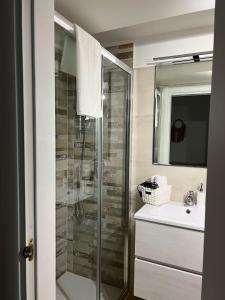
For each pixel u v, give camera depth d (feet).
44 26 2.48
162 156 6.61
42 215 2.60
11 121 2.39
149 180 6.58
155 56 6.39
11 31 2.29
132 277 7.08
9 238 2.52
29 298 2.55
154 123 6.61
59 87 5.33
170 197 6.50
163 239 5.24
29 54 2.36
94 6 4.33
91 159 6.26
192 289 5.01
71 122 6.19
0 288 2.66
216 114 1.49
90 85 4.83
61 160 6.33
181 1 4.09
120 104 6.56
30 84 2.39
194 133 6.22
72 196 6.70
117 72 6.25
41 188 2.56
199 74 6.10
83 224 6.59
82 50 4.49
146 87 6.63
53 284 2.85
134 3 4.21
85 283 6.53
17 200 2.43
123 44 6.70
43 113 2.54
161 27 5.82
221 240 1.50
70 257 6.78
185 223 4.94
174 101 6.40
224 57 1.45
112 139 6.59
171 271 5.20
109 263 6.86
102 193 6.49
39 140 2.50
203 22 5.56
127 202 6.95
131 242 7.06
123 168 6.86
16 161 2.40
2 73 2.39
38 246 2.57
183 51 6.07
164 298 5.35
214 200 1.51
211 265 1.54
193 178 6.23
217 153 1.50
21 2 2.25
